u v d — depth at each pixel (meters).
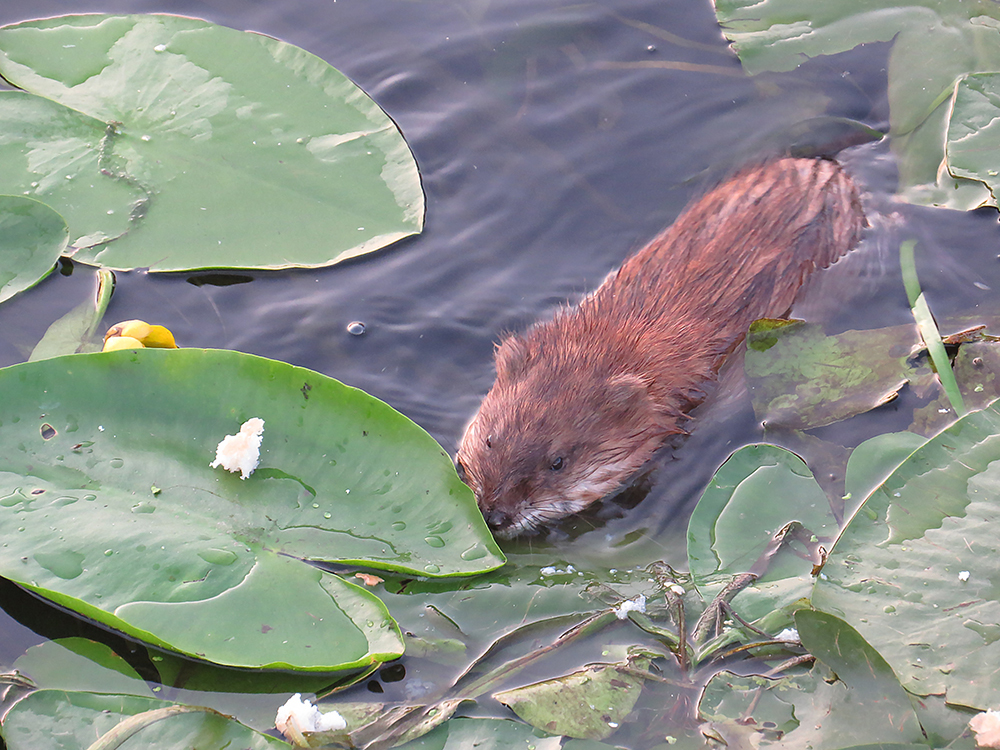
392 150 5.76
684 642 3.90
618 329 5.32
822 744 3.44
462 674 3.79
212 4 6.70
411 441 4.23
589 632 3.99
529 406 4.88
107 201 5.34
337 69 6.23
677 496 4.84
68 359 4.14
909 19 6.62
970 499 4.08
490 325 5.36
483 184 5.99
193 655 3.53
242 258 5.21
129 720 3.36
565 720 3.60
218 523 3.95
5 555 3.65
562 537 4.61
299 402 4.24
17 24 6.02
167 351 4.21
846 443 4.81
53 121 5.59
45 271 5.12
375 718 3.57
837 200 5.86
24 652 3.75
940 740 3.41
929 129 6.19
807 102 6.47
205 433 4.16
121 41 6.00
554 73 6.59
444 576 4.02
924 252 5.72
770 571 4.12
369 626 3.75
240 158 5.56
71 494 3.90
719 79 6.59
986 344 5.13
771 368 5.20
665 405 5.20
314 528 4.01
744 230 5.62
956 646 3.63
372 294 5.41
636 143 6.26
